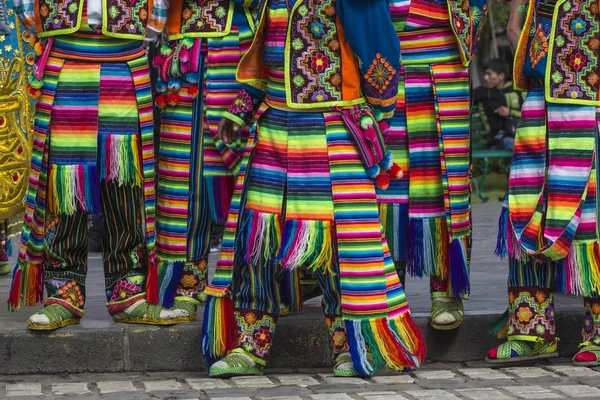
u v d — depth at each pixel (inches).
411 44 226.5
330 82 201.3
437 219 227.8
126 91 217.3
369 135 200.5
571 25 214.2
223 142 225.9
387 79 200.1
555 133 217.3
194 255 232.5
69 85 215.9
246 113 211.3
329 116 201.8
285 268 211.0
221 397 192.1
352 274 201.3
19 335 215.9
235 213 205.8
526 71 220.4
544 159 218.2
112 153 216.1
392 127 227.3
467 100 227.0
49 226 220.5
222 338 209.2
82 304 225.3
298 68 200.8
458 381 207.6
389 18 198.5
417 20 224.1
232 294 210.7
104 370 218.4
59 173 216.1
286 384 204.5
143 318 222.1
